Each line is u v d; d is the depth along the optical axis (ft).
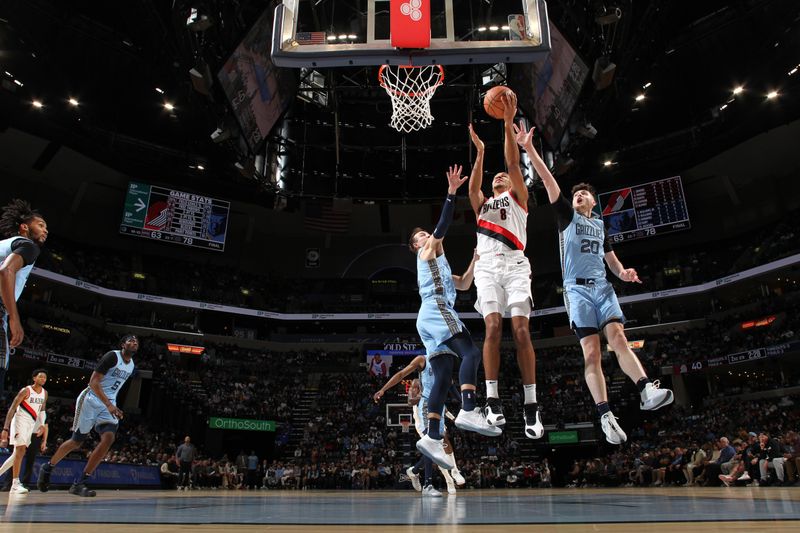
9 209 14.84
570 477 81.35
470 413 14.44
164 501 17.48
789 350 87.76
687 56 85.81
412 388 29.91
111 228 120.37
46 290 105.70
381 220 136.26
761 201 114.42
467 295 131.64
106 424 23.22
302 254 140.56
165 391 92.53
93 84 89.25
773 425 75.82
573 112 65.46
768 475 43.27
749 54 84.74
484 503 15.70
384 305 129.39
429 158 105.09
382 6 26.23
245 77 62.23
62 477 45.78
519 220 15.89
